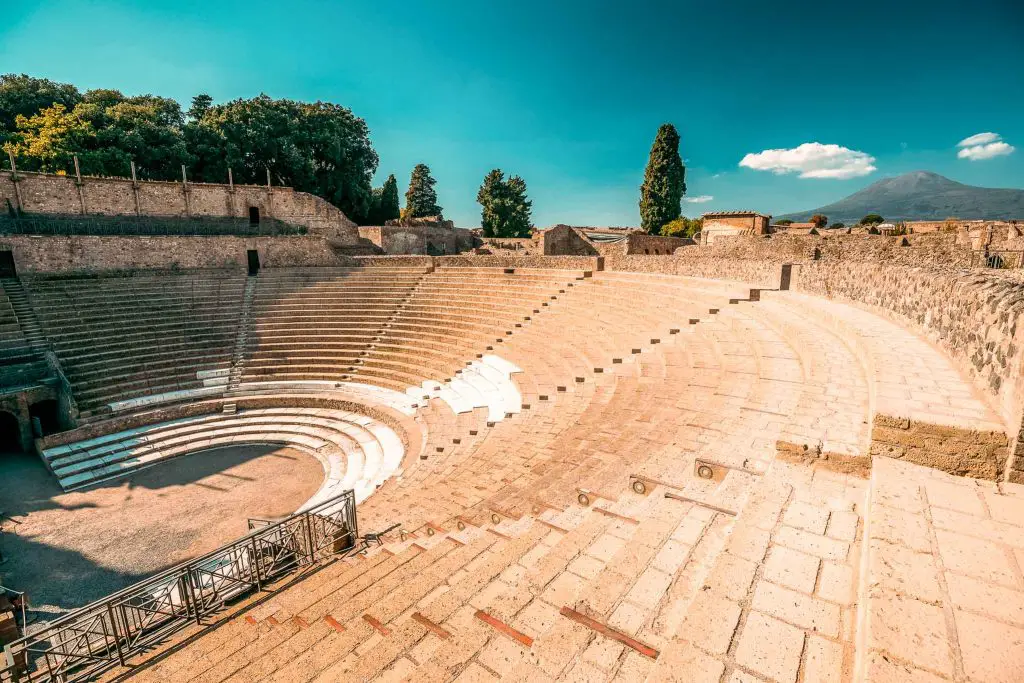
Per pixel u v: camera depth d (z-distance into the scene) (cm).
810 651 381
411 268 4109
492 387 2384
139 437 2508
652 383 1491
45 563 1602
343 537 1152
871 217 7369
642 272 3556
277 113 5697
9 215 3647
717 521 632
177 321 3384
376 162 6969
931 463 620
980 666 315
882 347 1093
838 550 507
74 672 847
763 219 5316
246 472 2219
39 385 2600
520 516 862
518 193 8756
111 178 4022
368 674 509
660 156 7969
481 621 515
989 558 423
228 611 962
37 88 5228
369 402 2702
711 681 361
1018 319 615
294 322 3500
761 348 1467
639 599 498
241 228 4656
